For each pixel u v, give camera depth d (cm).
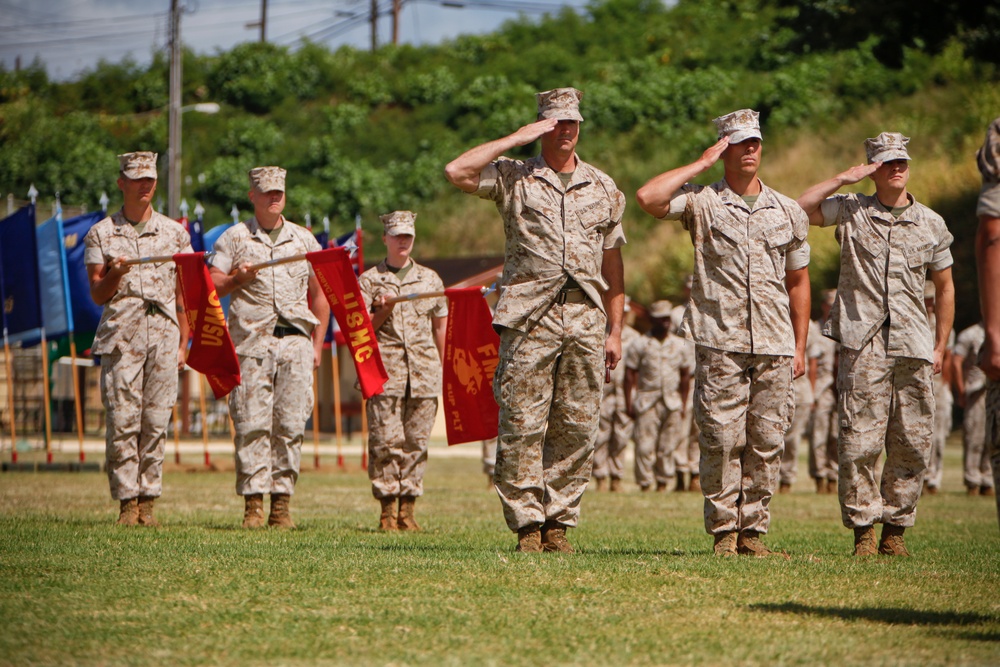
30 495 2311
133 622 902
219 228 3319
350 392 6144
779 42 10394
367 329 1628
